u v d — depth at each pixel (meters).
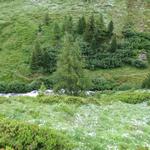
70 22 139.62
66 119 29.73
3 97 35.00
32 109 30.17
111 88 115.62
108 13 153.88
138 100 47.09
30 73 122.75
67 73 93.12
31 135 20.41
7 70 124.12
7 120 21.83
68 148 20.55
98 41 135.62
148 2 166.00
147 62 131.12
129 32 142.88
